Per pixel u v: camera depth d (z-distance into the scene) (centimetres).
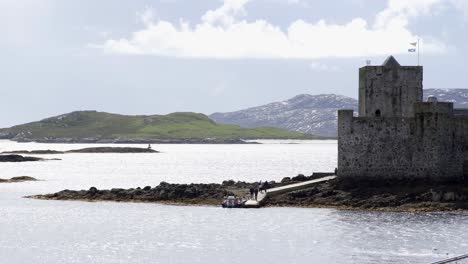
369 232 16662
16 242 16438
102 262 14425
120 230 17675
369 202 19812
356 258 14325
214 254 14938
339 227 17312
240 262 14250
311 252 14925
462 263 13575
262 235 16675
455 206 19225
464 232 16450
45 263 14425
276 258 14500
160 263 14300
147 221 18838
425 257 14262
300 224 17788
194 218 19112
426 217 18325
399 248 15050
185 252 15162
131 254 15062
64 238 16838
